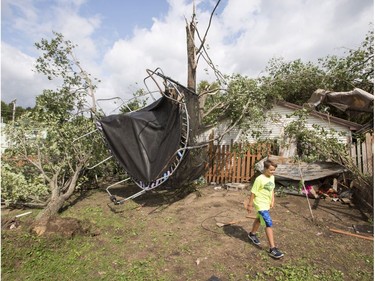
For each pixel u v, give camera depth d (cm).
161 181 668
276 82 1217
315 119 1048
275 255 382
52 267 371
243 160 971
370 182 606
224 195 784
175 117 659
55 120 796
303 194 758
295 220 555
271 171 412
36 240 429
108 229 523
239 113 1044
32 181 719
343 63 1235
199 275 346
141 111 819
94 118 895
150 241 461
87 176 900
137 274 351
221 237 465
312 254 399
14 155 742
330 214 596
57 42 975
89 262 388
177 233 493
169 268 366
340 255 398
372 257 391
